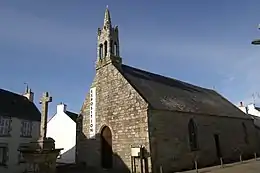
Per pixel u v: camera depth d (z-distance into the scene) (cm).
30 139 2597
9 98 2706
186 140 2017
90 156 2184
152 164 1684
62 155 3225
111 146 2031
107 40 2311
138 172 1727
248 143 2839
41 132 1328
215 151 2289
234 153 2538
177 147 1911
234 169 1750
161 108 1883
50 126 3459
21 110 2678
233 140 2598
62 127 3353
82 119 2369
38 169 1226
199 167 2030
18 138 2455
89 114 2303
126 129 1897
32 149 1258
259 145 3047
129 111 1909
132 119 1869
